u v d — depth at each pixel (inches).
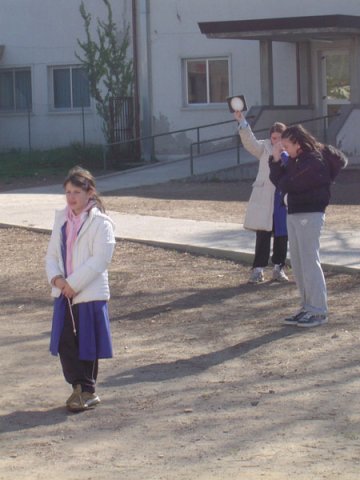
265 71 1201.4
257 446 294.2
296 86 1262.3
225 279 552.7
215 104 1325.0
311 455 284.0
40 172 1263.5
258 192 518.0
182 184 1073.5
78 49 1440.7
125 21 1382.9
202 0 1317.7
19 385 375.2
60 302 334.6
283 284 531.5
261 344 414.9
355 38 1138.7
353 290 503.5
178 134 1355.8
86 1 1412.4
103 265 329.7
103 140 1438.2
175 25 1342.3
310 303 438.3
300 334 427.2
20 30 1492.4
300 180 416.8
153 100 1373.0
